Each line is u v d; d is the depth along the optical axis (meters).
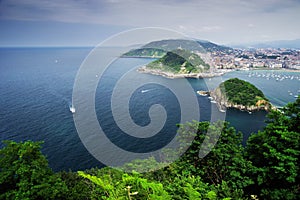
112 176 7.39
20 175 9.56
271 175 9.30
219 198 7.24
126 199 4.41
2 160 9.83
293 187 8.81
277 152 9.48
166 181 7.67
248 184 9.38
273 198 8.74
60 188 9.90
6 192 9.34
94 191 8.84
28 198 8.77
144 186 4.77
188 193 5.45
